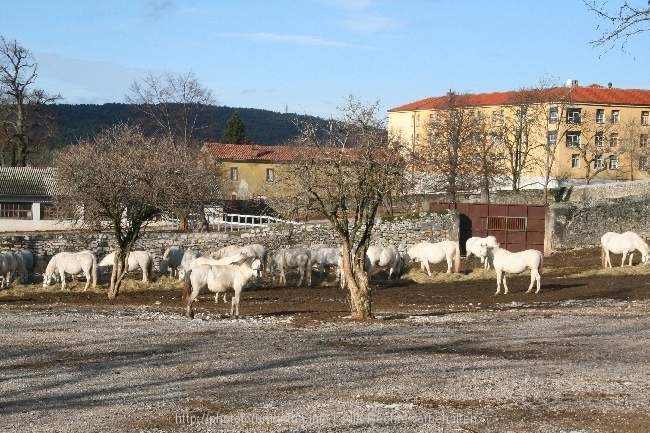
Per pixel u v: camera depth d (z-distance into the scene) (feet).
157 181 105.81
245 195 307.99
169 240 162.09
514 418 40.91
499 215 174.40
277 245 165.07
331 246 137.80
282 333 70.90
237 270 82.89
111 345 64.18
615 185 225.97
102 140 159.84
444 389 47.32
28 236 159.33
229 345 63.87
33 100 264.11
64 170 119.34
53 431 38.91
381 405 43.62
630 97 319.68
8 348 62.85
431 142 224.94
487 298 105.29
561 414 41.65
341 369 53.47
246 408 43.11
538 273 108.58
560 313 86.02
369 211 87.92
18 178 218.18
